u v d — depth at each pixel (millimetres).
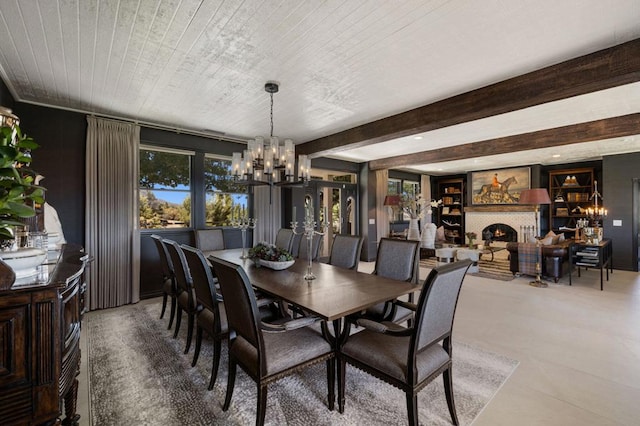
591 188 7363
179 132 4469
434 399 1927
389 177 8531
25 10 1862
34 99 3318
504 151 5031
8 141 1240
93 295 3684
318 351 1793
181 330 3104
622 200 6262
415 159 6289
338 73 2705
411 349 1501
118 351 2609
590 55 2344
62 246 2387
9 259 1218
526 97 2684
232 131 4562
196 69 2641
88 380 2158
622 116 3900
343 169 7070
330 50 2330
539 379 2146
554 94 2570
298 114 3807
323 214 6871
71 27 2043
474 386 2061
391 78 2805
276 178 3803
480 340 2797
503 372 2238
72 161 3648
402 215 8789
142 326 3186
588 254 5133
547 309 3680
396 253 2814
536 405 1859
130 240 3955
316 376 2217
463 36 2141
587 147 5809
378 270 2910
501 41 2199
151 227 4309
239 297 1625
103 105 3510
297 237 5754
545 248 5035
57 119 3559
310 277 2408
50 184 3508
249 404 1896
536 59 2451
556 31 2070
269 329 1617
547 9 1849
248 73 2715
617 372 2238
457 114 3184
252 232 5344
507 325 3164
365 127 4211
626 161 6223
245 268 2844
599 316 3436
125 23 2006
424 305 1476
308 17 1944
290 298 1901
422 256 7285
